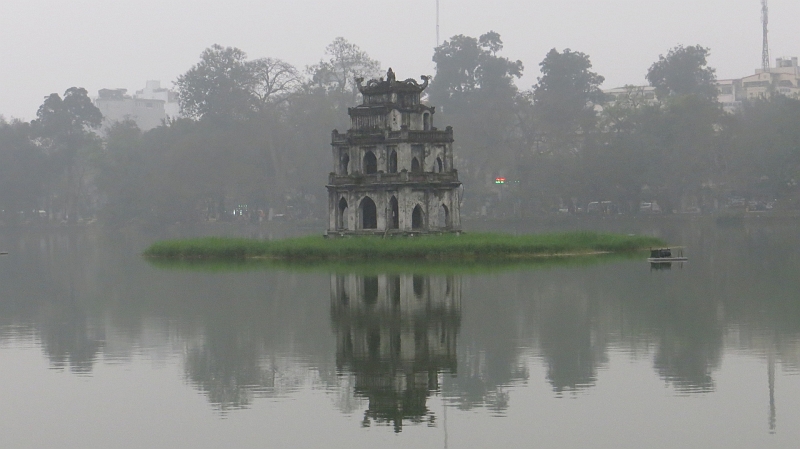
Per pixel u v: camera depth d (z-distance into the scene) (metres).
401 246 113.75
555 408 48.31
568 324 68.06
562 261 108.38
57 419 47.94
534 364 56.50
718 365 55.81
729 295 80.69
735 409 47.69
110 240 198.75
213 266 111.75
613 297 79.62
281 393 51.69
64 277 107.19
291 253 118.31
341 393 51.41
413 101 129.38
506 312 72.88
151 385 53.66
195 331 68.00
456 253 113.12
